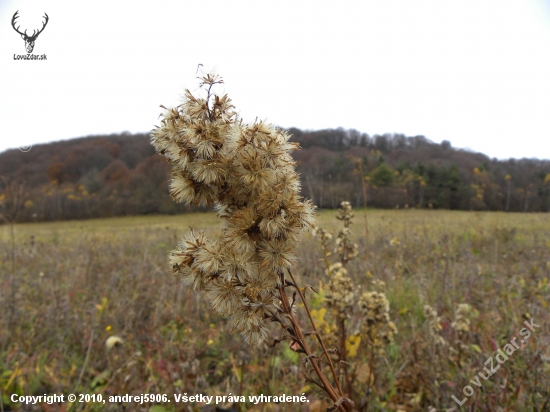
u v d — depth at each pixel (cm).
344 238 353
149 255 884
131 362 349
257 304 152
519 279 550
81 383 371
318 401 298
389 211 1398
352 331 348
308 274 611
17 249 963
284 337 161
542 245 821
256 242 157
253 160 150
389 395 319
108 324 469
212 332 451
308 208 165
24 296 579
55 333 461
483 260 706
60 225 3169
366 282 524
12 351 411
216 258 153
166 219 3384
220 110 162
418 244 837
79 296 595
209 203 165
